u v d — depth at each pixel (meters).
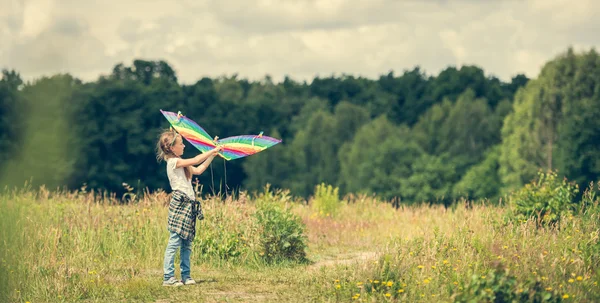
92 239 10.61
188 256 8.20
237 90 83.06
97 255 10.29
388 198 59.44
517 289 6.39
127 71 77.19
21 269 8.22
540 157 49.75
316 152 70.31
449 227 11.67
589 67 48.69
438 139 65.75
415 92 82.12
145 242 10.66
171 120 7.93
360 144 66.06
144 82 76.44
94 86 62.41
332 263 10.38
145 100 61.34
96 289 7.67
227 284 8.17
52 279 7.95
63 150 56.34
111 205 12.42
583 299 6.77
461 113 64.44
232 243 10.17
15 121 57.12
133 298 7.37
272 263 10.11
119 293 7.57
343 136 71.88
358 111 73.25
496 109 69.44
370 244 12.91
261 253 10.12
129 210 11.60
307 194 67.75
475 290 6.43
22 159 55.16
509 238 9.69
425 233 10.80
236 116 69.56
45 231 10.40
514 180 51.00
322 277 8.30
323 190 18.33
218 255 10.07
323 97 90.44
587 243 9.12
